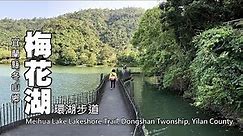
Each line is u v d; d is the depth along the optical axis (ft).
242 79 39.37
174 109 67.05
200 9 55.11
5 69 161.58
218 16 55.83
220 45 42.16
